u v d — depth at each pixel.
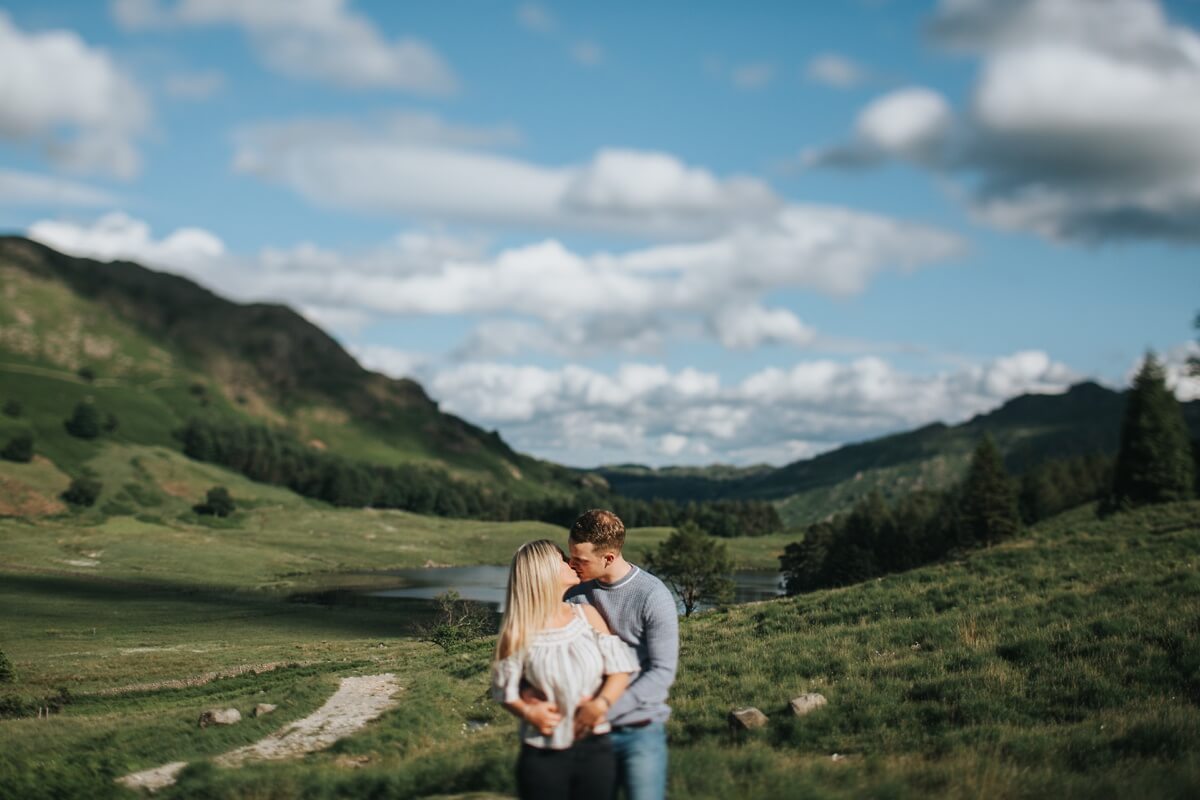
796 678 17.83
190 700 36.56
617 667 5.21
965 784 8.30
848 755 11.80
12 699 36.19
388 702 23.97
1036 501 145.88
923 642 20.14
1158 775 8.35
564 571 5.41
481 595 130.62
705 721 14.68
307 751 16.55
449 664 34.34
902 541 135.75
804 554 141.88
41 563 144.62
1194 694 13.48
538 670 5.08
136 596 119.81
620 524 5.86
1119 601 21.64
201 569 153.25
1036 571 29.16
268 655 63.91
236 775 10.95
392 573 170.88
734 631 28.09
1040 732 11.46
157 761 15.90
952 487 191.88
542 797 5.05
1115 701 13.41
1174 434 74.31
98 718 28.39
